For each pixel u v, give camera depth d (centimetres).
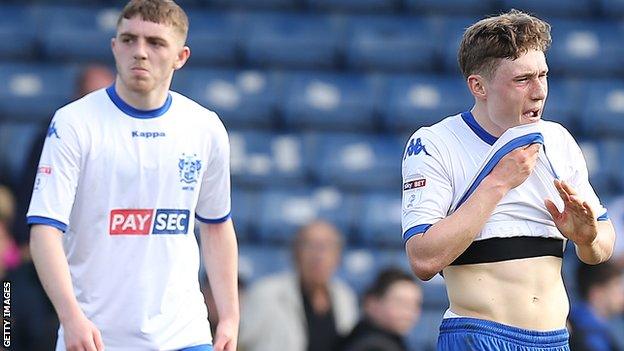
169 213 1888
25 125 4378
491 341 1673
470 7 5069
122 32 1847
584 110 4691
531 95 1645
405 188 1731
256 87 4647
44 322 2622
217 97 4594
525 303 1681
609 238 1750
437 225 1645
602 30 5044
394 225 4191
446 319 1727
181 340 1888
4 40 4756
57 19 4841
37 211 1816
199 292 1936
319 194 4266
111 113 1872
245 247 4094
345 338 2894
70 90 4594
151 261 1875
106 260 1862
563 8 5109
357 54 4825
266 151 4412
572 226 1670
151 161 1873
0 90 4566
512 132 1656
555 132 1744
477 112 1719
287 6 5025
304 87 4659
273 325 3116
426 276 1659
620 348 2944
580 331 2905
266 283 3172
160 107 1894
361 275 3978
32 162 2947
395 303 2841
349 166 4403
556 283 1712
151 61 1842
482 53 1666
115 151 1858
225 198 1975
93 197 1858
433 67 4853
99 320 1869
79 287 1877
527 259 1689
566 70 4925
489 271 1689
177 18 1867
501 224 1689
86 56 4766
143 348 1870
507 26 1652
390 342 2833
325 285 3170
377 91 4672
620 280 3003
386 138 4547
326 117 4603
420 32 4919
